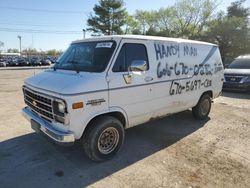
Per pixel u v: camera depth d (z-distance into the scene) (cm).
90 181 348
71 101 333
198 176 366
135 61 410
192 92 567
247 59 1193
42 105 386
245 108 797
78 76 371
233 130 576
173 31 4219
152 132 555
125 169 383
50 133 359
